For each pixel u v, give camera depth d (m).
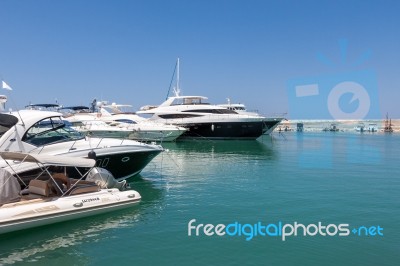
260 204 10.69
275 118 37.62
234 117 38.06
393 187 13.45
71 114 33.22
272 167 18.92
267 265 6.47
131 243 7.50
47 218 8.25
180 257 6.82
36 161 8.99
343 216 9.43
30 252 7.05
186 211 9.89
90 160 9.59
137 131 31.58
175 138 35.59
